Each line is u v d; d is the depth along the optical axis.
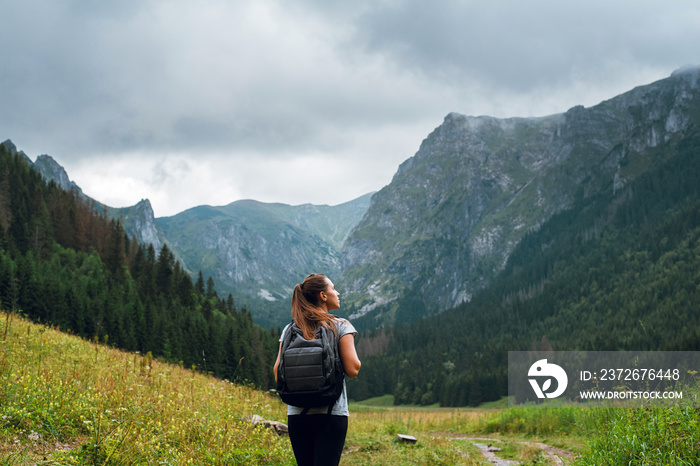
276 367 3.57
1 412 6.28
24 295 71.50
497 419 20.77
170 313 106.69
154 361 16.48
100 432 5.82
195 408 8.86
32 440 5.83
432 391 144.88
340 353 3.54
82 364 11.20
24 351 11.07
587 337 183.88
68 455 5.20
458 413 26.61
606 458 6.57
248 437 7.76
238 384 13.91
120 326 80.50
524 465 10.56
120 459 5.19
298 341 3.46
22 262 84.06
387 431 15.56
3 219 120.69
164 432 6.55
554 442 13.80
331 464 3.39
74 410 6.88
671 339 135.62
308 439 3.48
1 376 7.64
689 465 5.58
